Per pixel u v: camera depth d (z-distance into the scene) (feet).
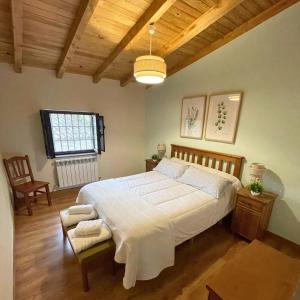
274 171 7.89
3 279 3.97
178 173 10.00
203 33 8.85
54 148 11.69
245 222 7.73
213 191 7.84
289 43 7.01
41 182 10.26
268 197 7.47
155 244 5.46
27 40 8.07
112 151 14.39
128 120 14.75
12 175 10.06
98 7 6.81
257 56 7.98
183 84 11.73
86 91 12.32
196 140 11.31
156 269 5.50
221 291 3.30
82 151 13.00
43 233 8.09
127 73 12.55
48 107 11.09
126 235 5.23
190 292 5.53
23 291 5.47
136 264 5.12
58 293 5.44
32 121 10.71
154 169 11.63
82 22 6.69
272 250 4.33
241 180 9.20
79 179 12.59
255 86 8.20
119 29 8.09
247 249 4.34
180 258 6.85
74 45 8.05
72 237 5.67
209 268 6.41
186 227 6.39
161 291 5.55
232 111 9.10
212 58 9.81
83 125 12.99
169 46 9.27
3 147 10.11
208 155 10.36
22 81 10.09
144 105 15.43
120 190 8.30
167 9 6.79
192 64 10.93
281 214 7.80
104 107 13.32
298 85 6.93
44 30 7.61
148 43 9.30
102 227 6.03
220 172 9.38
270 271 3.75
